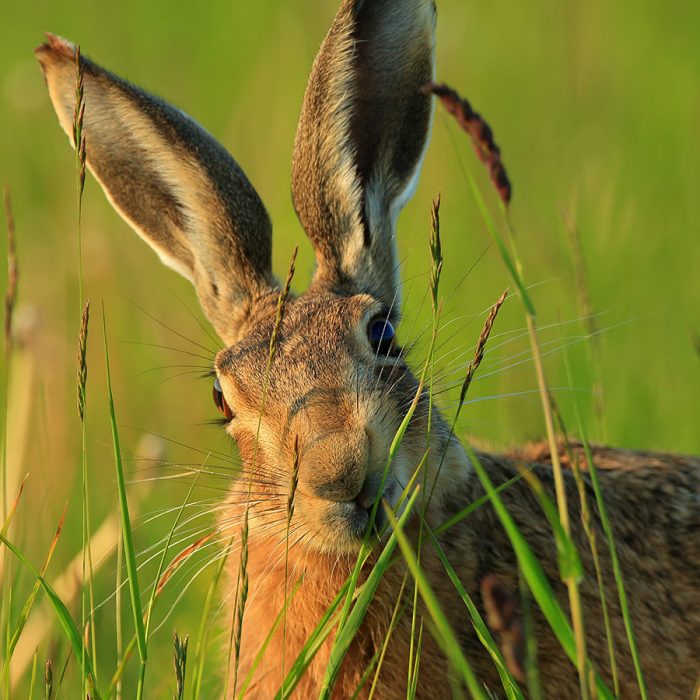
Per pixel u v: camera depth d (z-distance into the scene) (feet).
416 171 34.81
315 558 30.04
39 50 34.81
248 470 30.17
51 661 28.14
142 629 26.48
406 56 33.91
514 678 28.71
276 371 29.84
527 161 57.57
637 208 53.47
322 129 33.30
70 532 41.04
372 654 29.81
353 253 33.81
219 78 67.10
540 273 49.93
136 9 75.41
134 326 51.06
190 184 35.42
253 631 31.55
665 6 68.69
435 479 28.48
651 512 33.19
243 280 35.27
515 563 31.01
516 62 65.16
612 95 62.54
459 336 45.34
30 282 53.16
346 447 27.22
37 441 43.55
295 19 67.92
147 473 40.83
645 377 44.55
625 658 31.07
